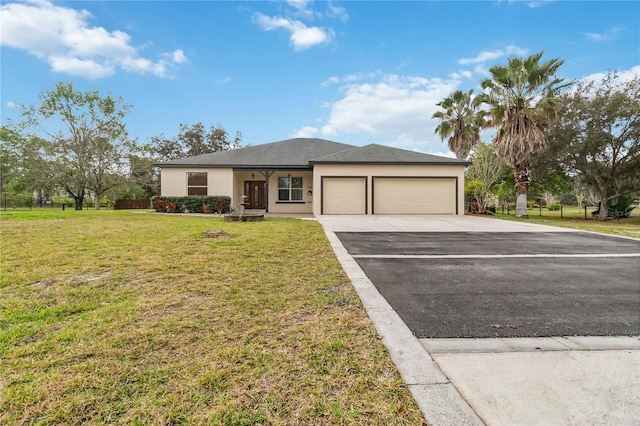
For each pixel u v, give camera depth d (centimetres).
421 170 1565
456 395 181
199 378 196
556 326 279
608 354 230
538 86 1555
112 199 3023
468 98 2117
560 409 169
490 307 324
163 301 329
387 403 174
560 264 519
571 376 201
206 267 467
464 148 2153
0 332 256
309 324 277
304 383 192
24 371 201
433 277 437
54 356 220
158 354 224
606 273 463
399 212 1566
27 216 1253
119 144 2197
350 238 790
